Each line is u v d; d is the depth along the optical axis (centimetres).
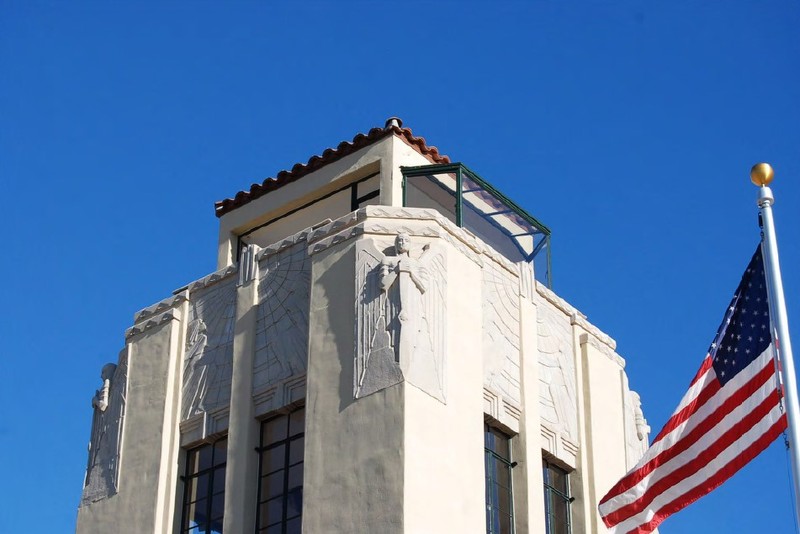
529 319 3116
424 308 2848
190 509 3005
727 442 2569
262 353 3000
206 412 3041
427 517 2667
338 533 2683
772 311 2436
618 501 2667
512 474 2961
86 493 3125
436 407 2777
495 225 3225
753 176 2491
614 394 3253
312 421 2812
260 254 3106
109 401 3209
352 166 3225
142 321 3234
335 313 2886
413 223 2952
